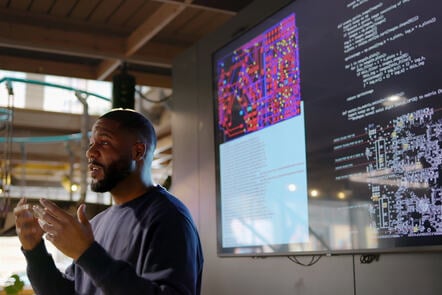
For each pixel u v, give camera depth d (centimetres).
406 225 235
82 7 448
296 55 312
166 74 566
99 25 477
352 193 265
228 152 372
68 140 717
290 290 311
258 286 340
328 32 289
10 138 479
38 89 814
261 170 336
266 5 350
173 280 162
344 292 272
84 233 158
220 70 389
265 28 342
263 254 329
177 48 510
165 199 184
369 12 264
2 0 434
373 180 253
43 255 192
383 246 245
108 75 544
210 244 398
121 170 187
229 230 365
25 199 194
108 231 189
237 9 406
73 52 473
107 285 154
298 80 309
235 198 361
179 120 457
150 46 501
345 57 277
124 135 189
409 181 235
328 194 280
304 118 302
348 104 272
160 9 430
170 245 168
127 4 441
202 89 424
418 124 233
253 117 348
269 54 336
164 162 866
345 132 272
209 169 407
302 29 310
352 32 273
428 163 227
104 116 194
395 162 242
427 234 225
